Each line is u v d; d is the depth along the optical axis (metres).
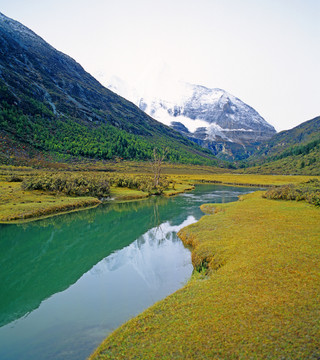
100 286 20.70
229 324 11.45
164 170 177.12
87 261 26.55
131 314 16.28
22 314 17.14
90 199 59.00
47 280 22.39
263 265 17.00
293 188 52.84
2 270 24.70
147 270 23.41
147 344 11.12
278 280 14.77
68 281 22.06
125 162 182.12
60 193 59.97
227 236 25.78
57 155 148.12
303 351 9.53
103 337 14.11
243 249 20.91
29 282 22.11
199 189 94.50
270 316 11.60
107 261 26.23
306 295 12.93
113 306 17.47
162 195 75.56
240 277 15.84
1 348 13.67
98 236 35.12
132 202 62.81
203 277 19.23
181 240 31.28
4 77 182.50
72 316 16.53
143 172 150.75
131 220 44.22
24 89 191.00
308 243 20.62
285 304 12.36
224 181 121.56
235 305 12.83
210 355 9.88
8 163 114.12
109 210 52.69
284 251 19.17
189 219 43.69
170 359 9.97
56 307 17.81
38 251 29.77
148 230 37.59
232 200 65.69
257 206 42.16
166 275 22.12
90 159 165.88
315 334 10.24
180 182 112.94
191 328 11.61
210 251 22.48
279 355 9.48
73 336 14.41
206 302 13.61
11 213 42.66
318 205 39.38
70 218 45.38
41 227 39.31
